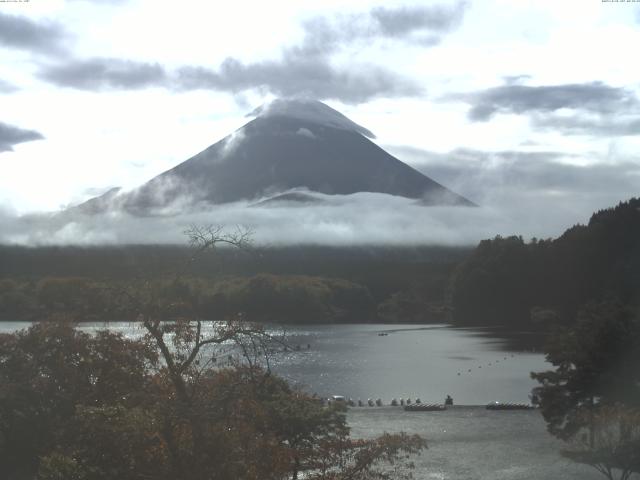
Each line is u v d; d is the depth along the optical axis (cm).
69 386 3688
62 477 2534
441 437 6988
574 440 5828
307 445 3703
